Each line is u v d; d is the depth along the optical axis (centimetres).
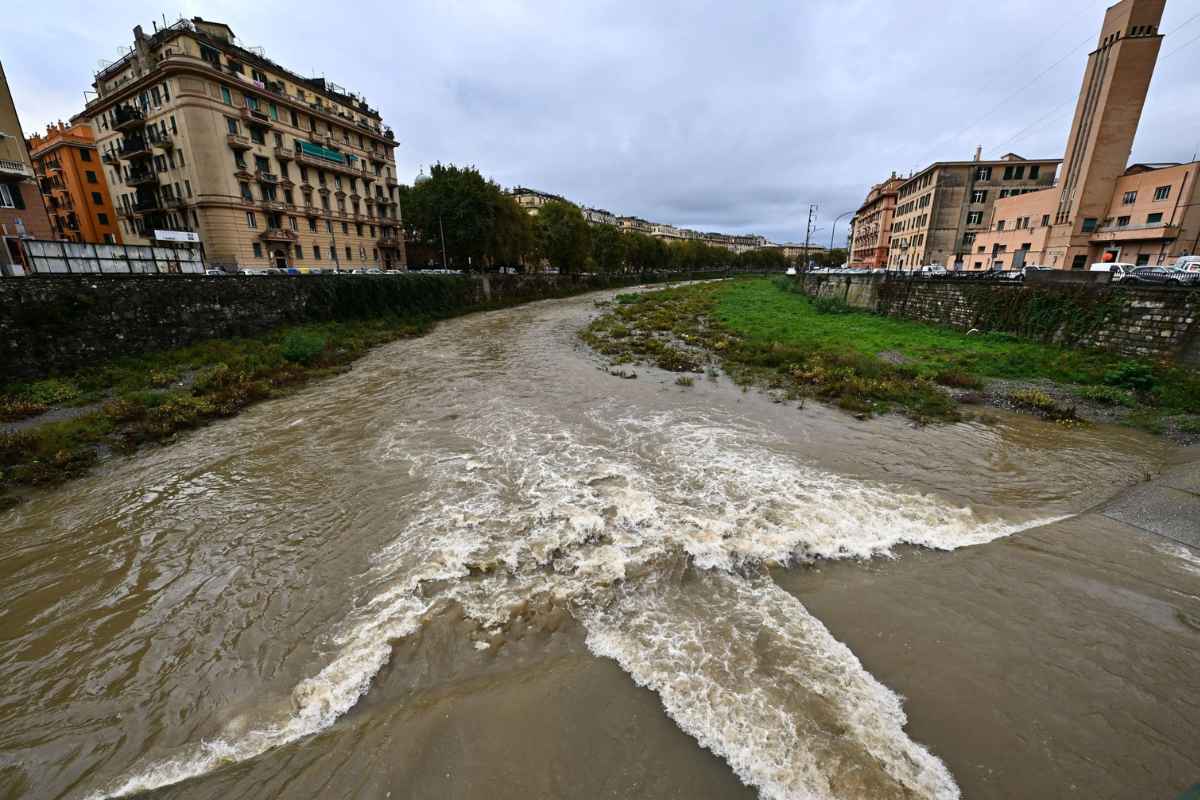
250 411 1416
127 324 1795
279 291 2456
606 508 809
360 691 475
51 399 1407
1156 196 3042
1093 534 735
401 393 1577
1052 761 392
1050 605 577
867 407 1373
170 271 2331
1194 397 1297
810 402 1447
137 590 652
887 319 2803
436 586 625
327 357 2102
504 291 4728
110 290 1750
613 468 967
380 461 1030
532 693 462
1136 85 3153
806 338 2275
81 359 1644
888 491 878
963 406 1400
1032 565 655
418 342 2623
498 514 796
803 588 611
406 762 402
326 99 4216
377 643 532
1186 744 405
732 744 408
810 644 516
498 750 409
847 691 457
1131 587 610
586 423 1245
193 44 3170
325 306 2705
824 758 393
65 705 479
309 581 652
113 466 1048
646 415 1312
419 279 3481
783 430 1203
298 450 1107
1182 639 524
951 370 1659
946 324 2398
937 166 5275
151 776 405
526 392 1549
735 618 557
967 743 406
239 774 402
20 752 432
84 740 442
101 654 543
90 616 604
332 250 4275
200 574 679
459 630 546
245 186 3531
